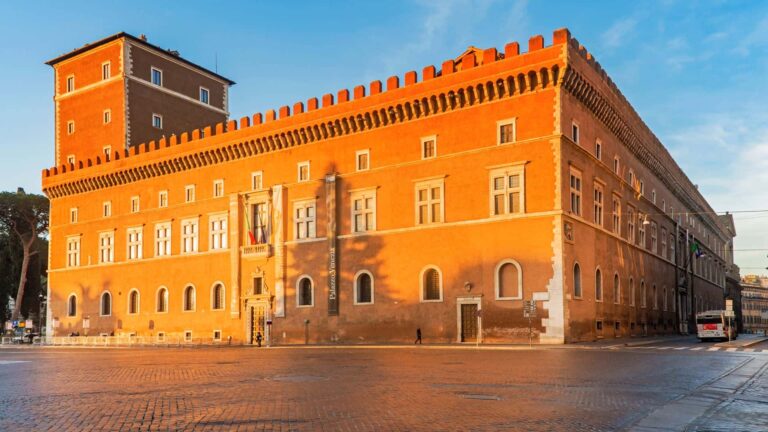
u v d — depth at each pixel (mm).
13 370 31172
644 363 30219
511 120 51125
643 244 70125
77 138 85500
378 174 58344
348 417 15406
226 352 47531
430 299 54469
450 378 24031
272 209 65562
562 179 48781
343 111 60031
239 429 13961
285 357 38812
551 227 48344
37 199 101875
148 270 75938
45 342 81062
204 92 91562
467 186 52938
